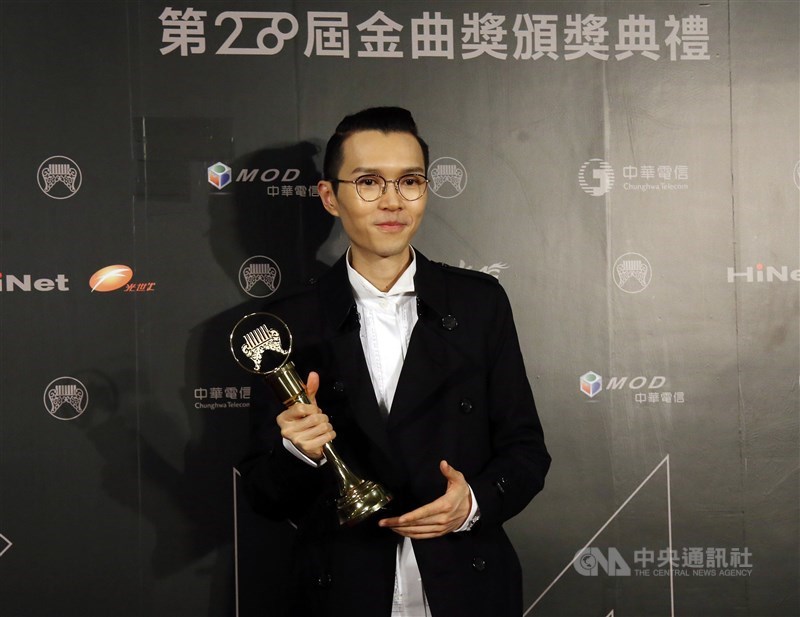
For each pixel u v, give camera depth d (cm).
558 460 192
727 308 193
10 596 182
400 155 143
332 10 189
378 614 137
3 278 183
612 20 194
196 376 186
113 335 185
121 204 185
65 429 184
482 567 141
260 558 187
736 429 194
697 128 193
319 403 145
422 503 141
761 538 194
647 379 194
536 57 193
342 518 129
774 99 193
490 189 192
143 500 185
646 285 194
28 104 183
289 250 188
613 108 193
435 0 191
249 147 188
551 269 193
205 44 187
